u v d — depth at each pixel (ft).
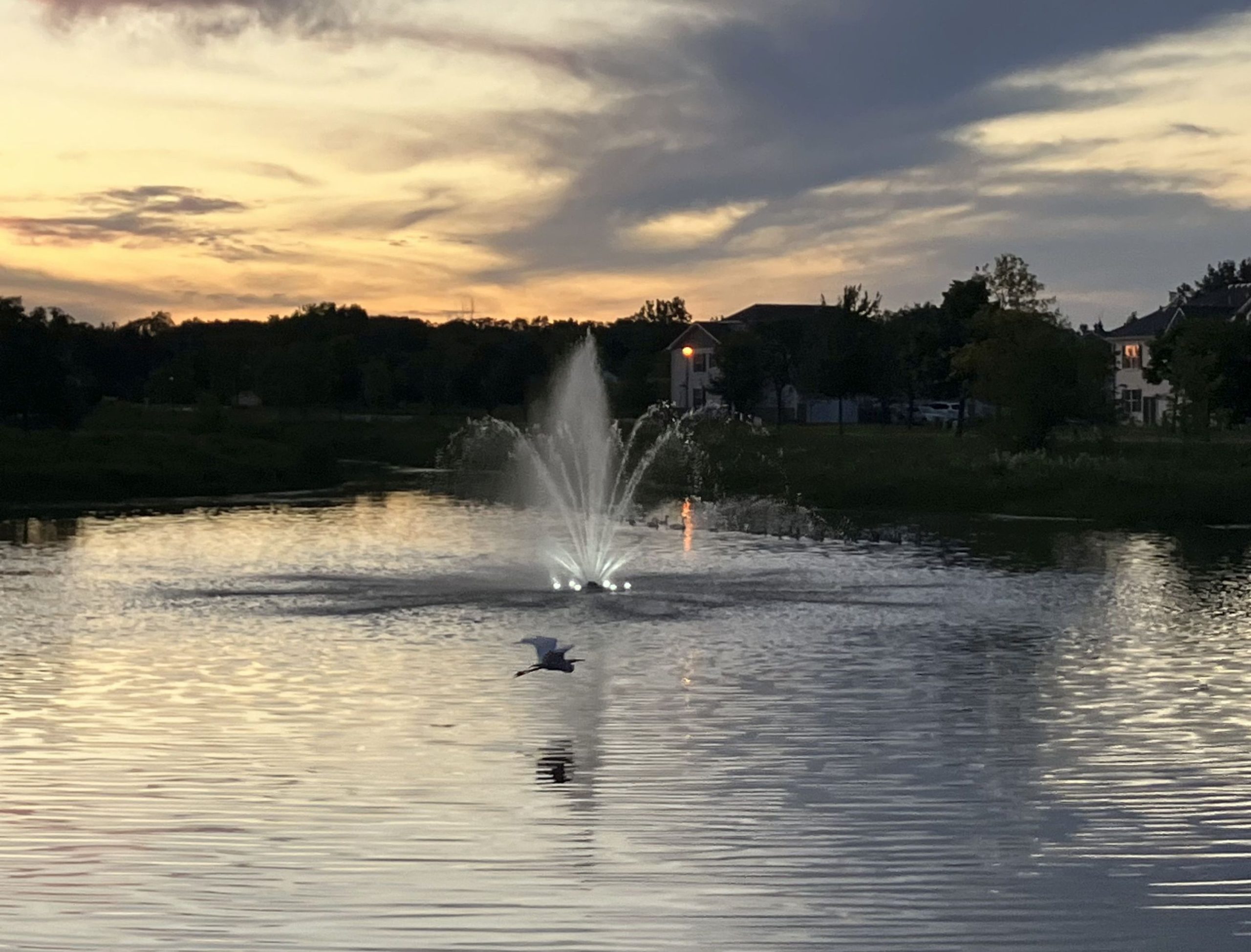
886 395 391.45
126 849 60.49
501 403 495.41
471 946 51.13
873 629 115.55
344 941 51.57
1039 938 52.24
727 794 68.69
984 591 138.10
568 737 79.25
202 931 52.29
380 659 101.91
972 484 235.81
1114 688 92.84
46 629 114.83
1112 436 294.66
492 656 103.35
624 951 50.85
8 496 253.03
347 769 72.49
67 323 365.20
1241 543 182.60
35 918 53.36
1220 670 98.78
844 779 71.26
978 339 335.88
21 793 67.97
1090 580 146.82
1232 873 58.39
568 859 59.62
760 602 130.21
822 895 55.98
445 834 62.64
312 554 170.09
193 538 190.29
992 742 78.69
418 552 171.42
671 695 90.17
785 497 244.22
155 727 81.10
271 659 101.86
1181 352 287.69
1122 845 61.57
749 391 404.16
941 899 55.72
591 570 153.69
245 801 67.05
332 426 446.60
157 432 370.32
